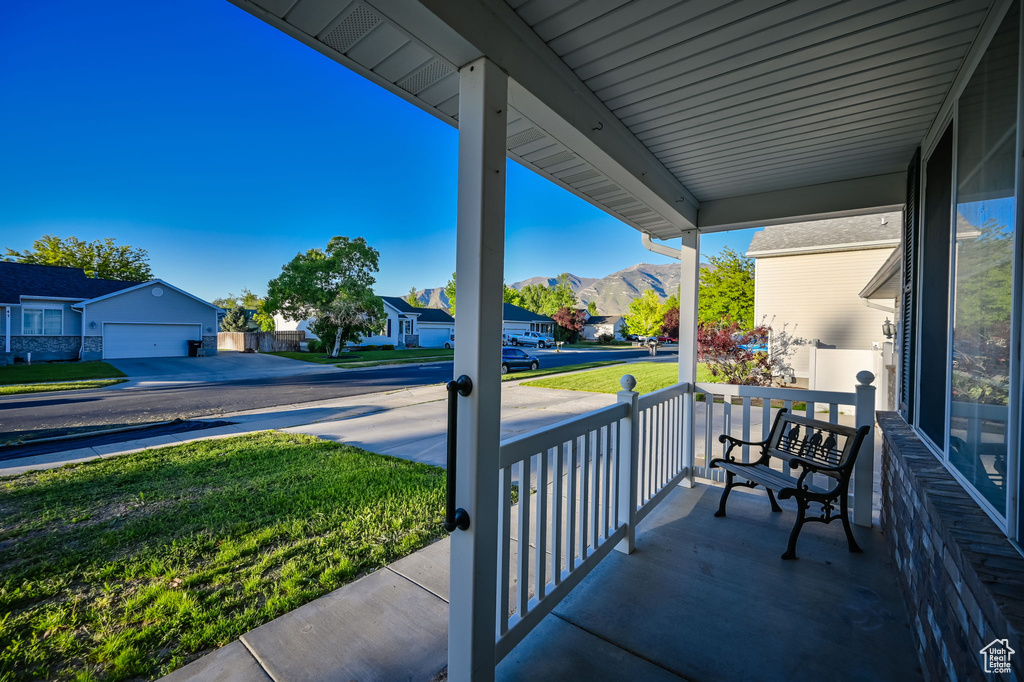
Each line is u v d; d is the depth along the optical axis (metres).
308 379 14.01
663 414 3.49
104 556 2.80
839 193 3.53
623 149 2.68
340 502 3.67
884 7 1.66
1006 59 1.50
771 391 3.52
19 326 18.20
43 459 5.13
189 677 1.74
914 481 1.93
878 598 2.25
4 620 2.16
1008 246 1.42
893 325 8.30
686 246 4.13
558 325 45.66
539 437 1.93
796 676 1.72
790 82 2.20
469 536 1.54
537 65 1.87
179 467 4.71
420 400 9.82
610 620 2.09
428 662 1.81
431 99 2.25
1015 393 1.29
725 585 2.38
